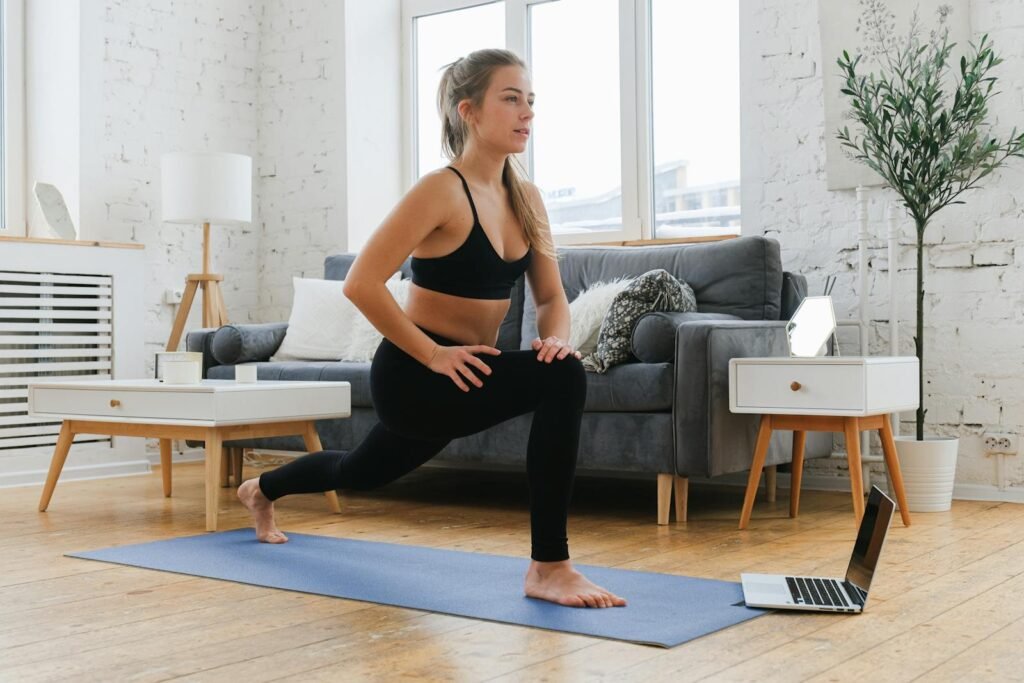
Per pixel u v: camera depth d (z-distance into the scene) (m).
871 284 4.24
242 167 5.20
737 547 3.07
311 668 1.89
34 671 1.89
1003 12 3.96
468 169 2.41
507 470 5.20
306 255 5.82
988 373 4.02
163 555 2.98
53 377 4.95
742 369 3.46
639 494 4.31
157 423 3.55
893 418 4.13
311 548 3.08
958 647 1.99
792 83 4.42
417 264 2.40
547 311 2.55
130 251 5.21
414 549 3.07
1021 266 3.95
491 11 5.58
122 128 5.39
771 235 4.48
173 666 1.91
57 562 2.91
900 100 3.83
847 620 2.20
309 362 4.66
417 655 1.96
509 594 2.44
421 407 2.35
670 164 4.94
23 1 5.40
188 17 5.68
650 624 2.14
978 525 3.43
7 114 5.36
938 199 4.08
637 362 3.70
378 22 5.80
